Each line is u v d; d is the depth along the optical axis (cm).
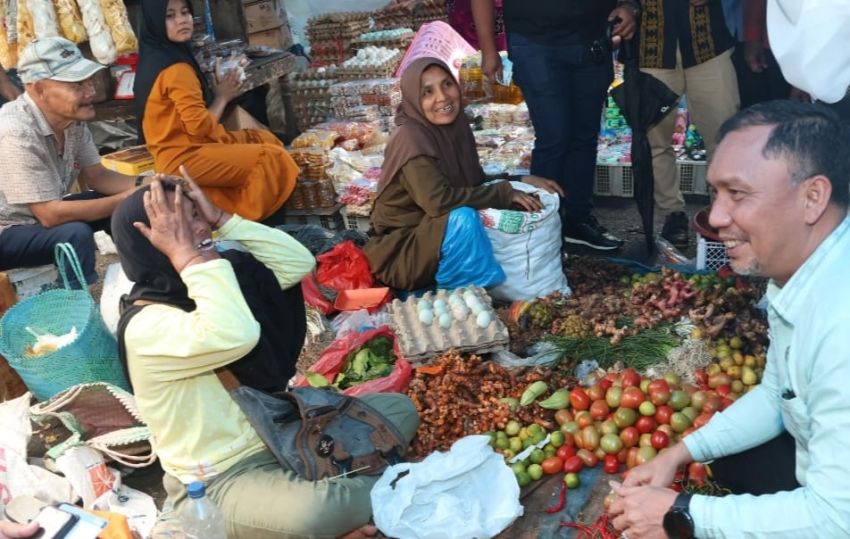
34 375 348
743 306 364
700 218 416
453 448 278
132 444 332
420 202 414
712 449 233
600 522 268
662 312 371
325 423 271
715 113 452
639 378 316
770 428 230
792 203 181
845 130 180
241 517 257
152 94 462
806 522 181
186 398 256
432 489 266
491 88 675
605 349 352
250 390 264
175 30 462
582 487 295
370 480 270
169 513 287
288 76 712
